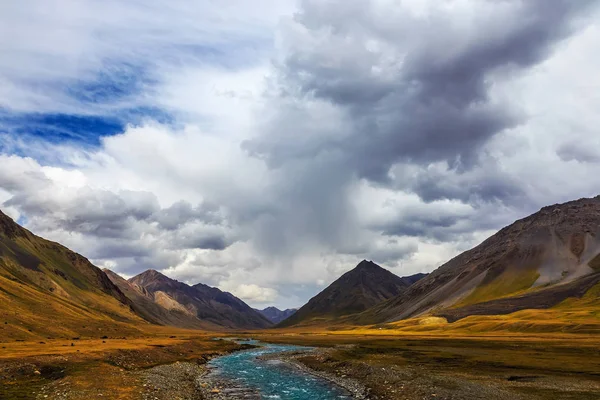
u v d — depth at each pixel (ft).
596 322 585.22
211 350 442.09
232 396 196.13
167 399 171.73
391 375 239.30
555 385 194.39
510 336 560.61
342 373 268.62
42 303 581.12
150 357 309.63
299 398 192.03
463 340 517.14
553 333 565.94
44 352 257.14
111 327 601.21
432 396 179.22
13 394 160.86
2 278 618.44
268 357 389.60
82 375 197.06
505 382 205.46
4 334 368.07
